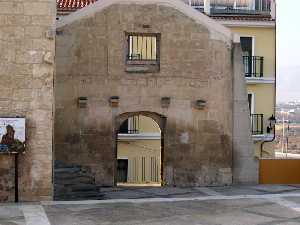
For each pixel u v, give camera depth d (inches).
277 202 639.8
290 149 2437.3
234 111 895.1
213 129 886.4
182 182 876.6
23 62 616.4
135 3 870.4
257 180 903.7
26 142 616.1
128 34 877.2
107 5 864.9
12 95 613.9
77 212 556.1
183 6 880.3
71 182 729.6
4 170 614.9
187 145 879.1
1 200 613.9
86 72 860.6
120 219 525.0
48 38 619.8
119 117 877.2
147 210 574.2
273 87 1262.3
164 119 882.8
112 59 864.9
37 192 621.0
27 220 513.3
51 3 620.4
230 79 896.9
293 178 916.6
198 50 884.0
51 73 620.4
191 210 579.5
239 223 518.3
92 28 862.5
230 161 893.8
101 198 721.6
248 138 896.9
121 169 1208.8
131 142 1209.4
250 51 1256.2
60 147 854.5
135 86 869.8
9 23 614.9
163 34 875.4
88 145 858.8
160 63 874.8
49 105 619.8
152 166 1210.6
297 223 521.7
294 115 4559.5
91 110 860.6
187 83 880.9
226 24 1245.1
